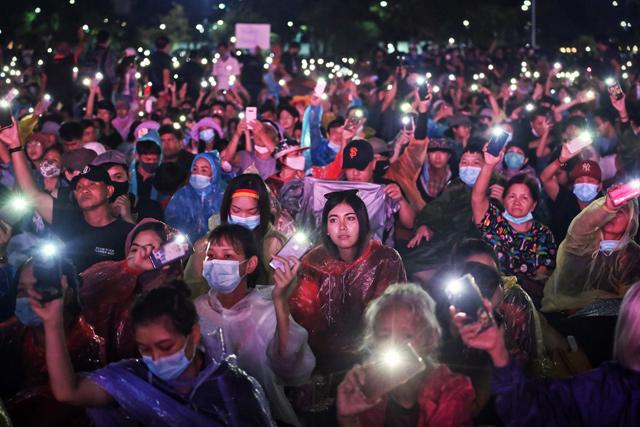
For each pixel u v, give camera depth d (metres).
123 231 7.06
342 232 6.27
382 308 4.45
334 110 18.08
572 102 13.92
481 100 19.06
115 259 6.99
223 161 9.93
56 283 4.21
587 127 11.09
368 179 8.52
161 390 4.30
